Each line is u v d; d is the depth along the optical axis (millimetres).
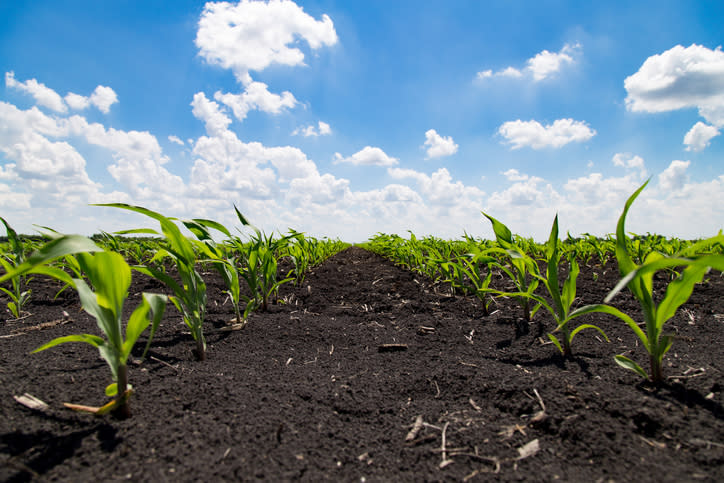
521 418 1438
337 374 1980
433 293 4148
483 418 1457
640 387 1562
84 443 1178
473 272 3262
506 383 1693
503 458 1194
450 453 1232
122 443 1188
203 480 1041
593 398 1466
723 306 3039
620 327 2570
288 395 1639
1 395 1426
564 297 2047
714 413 1317
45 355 1941
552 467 1135
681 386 1527
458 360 2154
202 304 2111
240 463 1130
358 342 2590
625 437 1232
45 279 4422
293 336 2648
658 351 1555
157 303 1349
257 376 1873
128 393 1300
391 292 4328
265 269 3295
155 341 2346
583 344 2248
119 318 1289
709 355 1960
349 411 1534
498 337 2572
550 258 2027
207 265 3062
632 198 1438
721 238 1264
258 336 2600
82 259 1203
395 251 6668
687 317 2801
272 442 1257
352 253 11969
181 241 1789
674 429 1245
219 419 1377
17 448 1137
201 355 2070
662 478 1040
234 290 2709
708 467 1065
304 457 1191
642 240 5125
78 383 1595
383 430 1392
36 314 3062
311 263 6484
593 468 1116
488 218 2658
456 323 2996
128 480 1026
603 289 3818
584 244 5434
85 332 2525
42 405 1375
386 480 1100
